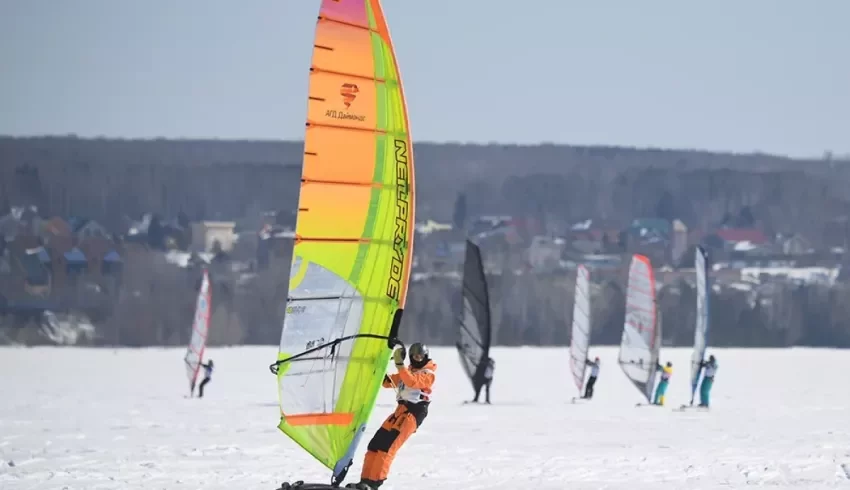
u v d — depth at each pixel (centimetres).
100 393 12544
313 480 5212
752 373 19138
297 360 4000
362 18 3972
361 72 3997
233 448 6638
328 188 3984
